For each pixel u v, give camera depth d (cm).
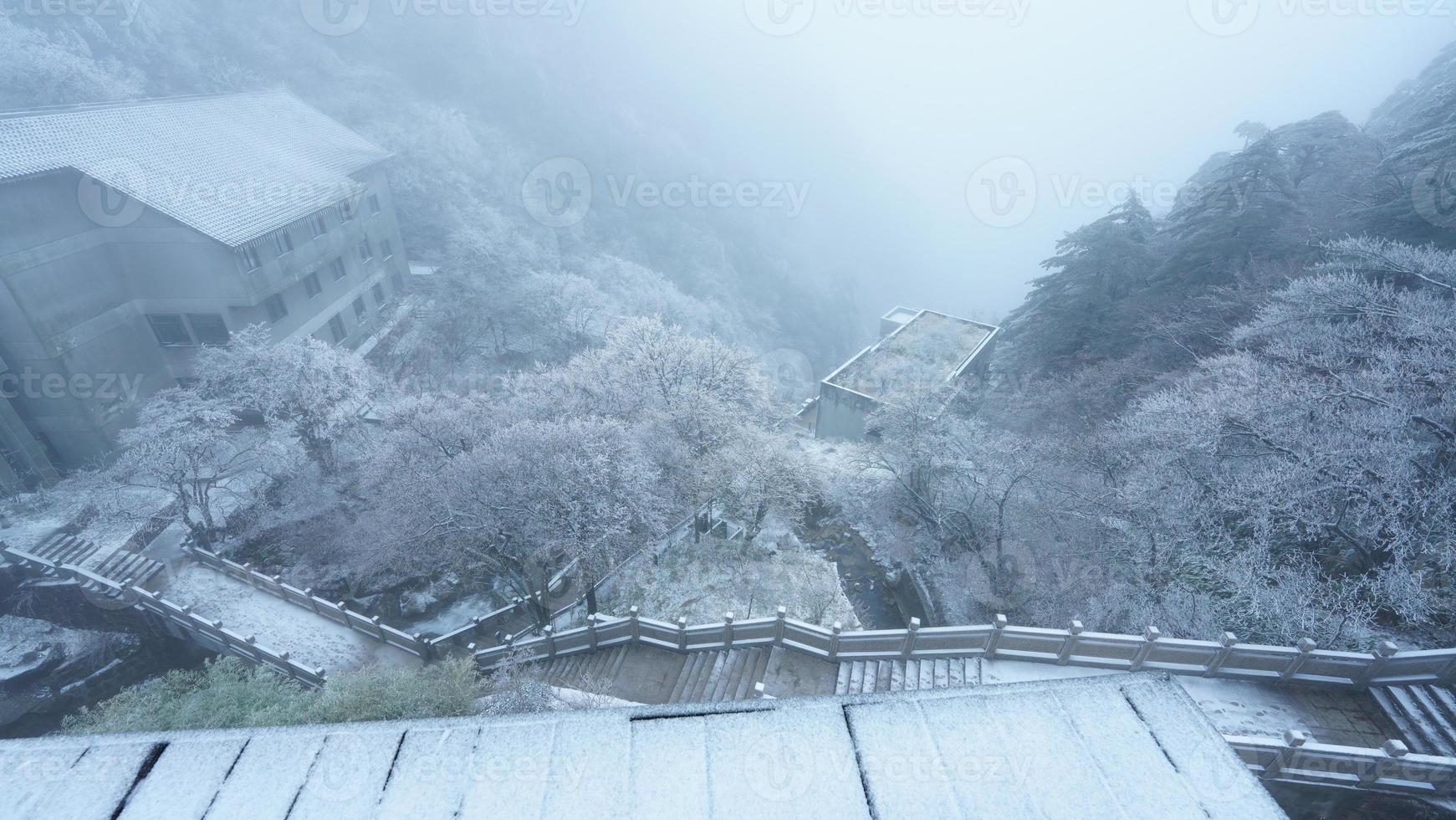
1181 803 595
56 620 2333
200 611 2225
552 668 1733
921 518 2500
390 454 2291
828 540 2625
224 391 2683
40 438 2717
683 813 591
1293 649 1173
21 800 604
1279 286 2484
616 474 2038
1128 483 1880
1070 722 667
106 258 2680
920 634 1366
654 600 2231
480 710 1284
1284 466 1579
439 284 4131
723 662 1527
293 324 3241
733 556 2441
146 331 2891
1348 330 1828
